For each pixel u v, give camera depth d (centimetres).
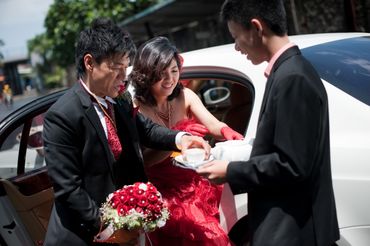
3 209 251
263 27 162
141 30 1199
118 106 209
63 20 1370
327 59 243
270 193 167
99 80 191
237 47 177
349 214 193
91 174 195
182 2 814
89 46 187
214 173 171
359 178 192
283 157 155
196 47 1191
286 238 163
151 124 234
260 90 238
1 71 4725
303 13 673
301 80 154
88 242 201
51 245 202
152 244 249
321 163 163
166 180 247
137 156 213
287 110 154
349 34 296
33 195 265
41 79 3984
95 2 1216
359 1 632
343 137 204
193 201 244
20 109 270
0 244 254
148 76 243
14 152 273
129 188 192
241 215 231
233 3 165
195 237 238
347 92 217
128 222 186
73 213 190
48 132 189
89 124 191
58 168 187
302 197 164
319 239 163
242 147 188
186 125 261
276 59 163
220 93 382
